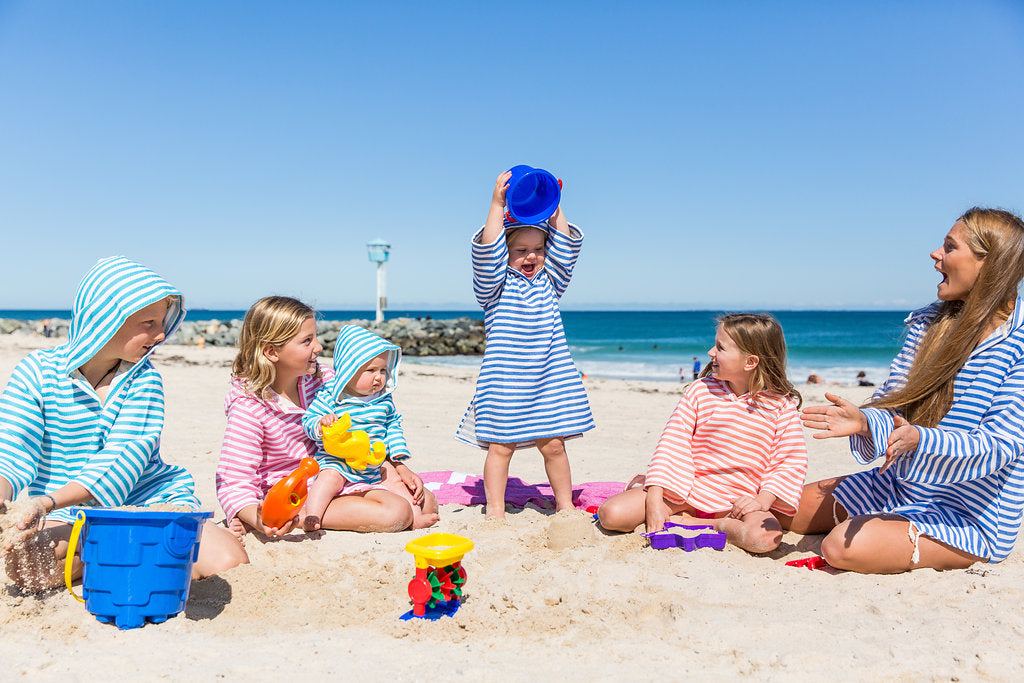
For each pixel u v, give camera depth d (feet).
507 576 9.85
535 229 13.33
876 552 10.04
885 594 9.44
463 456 20.30
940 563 10.25
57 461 9.89
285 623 8.45
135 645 7.68
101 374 10.28
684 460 12.19
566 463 13.30
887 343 144.46
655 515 11.71
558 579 9.70
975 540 10.25
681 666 7.39
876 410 10.08
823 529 12.04
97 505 9.42
